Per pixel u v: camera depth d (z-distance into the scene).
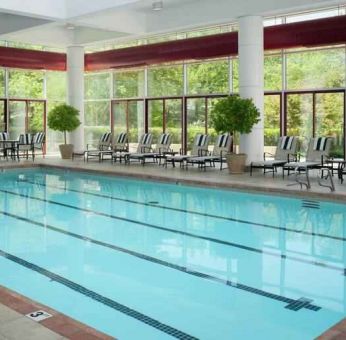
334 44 12.86
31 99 20.55
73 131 18.31
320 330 3.89
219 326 3.97
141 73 19.06
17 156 17.16
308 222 7.99
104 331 3.89
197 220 8.19
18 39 16.55
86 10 12.64
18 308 3.94
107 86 20.44
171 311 4.29
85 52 19.92
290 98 15.30
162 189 11.52
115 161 16.22
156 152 15.85
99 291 4.80
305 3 11.75
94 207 9.41
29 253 6.21
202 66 17.14
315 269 5.50
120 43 18.28
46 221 8.17
